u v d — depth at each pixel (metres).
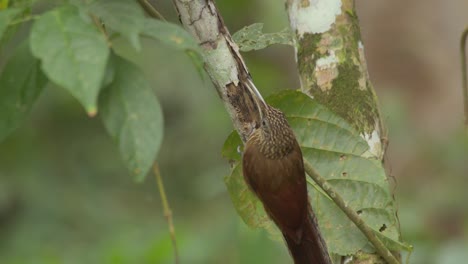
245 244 9.61
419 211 13.95
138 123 4.90
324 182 7.00
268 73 18.34
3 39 5.28
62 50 4.57
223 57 6.92
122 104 4.92
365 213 7.13
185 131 18.28
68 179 18.05
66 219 17.22
